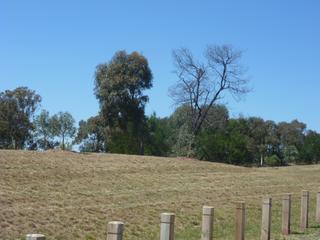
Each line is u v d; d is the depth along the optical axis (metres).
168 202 21.72
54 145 73.06
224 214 20.41
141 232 16.70
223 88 61.12
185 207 20.88
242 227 12.56
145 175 29.98
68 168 28.30
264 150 89.19
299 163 93.12
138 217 18.38
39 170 26.38
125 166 32.22
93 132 70.94
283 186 30.97
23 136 70.81
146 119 70.94
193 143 60.19
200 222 18.78
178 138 61.03
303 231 16.75
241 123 88.19
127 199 21.83
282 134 99.88
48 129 72.75
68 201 19.94
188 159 40.53
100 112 70.62
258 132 92.12
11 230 14.66
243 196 25.42
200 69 60.88
